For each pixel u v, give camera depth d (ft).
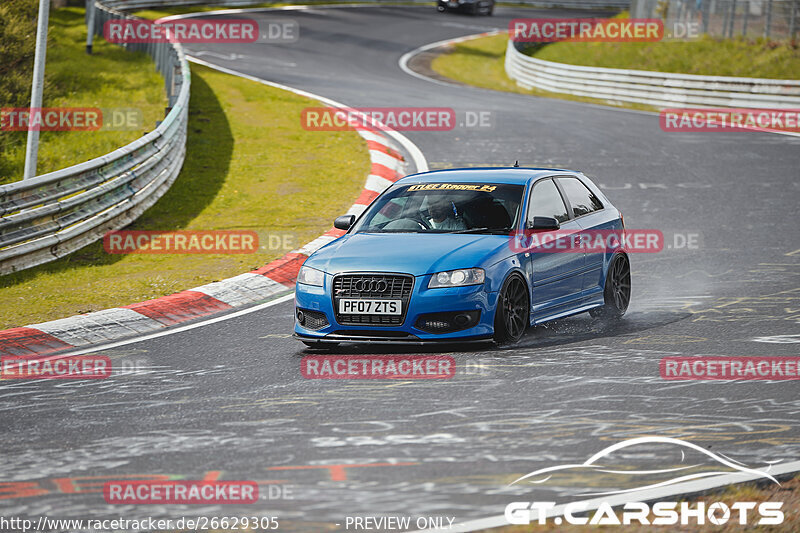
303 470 67.97
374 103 320.91
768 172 221.87
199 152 239.50
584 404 82.12
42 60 172.86
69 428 79.56
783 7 437.58
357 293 100.12
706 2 463.83
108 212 171.22
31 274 146.20
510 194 111.96
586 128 287.48
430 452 71.10
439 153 244.83
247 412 82.23
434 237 106.63
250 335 111.96
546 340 105.91
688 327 110.42
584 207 120.37
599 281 118.11
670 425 76.43
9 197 146.30
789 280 133.59
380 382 90.33
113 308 123.03
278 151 242.37
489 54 563.07
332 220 178.09
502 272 101.65
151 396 88.22
